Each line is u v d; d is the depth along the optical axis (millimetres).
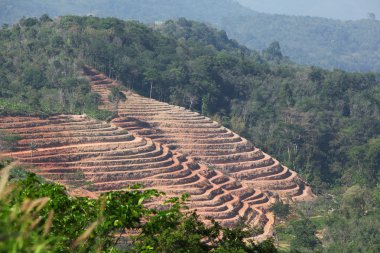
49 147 124938
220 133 168875
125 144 132750
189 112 174750
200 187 127312
